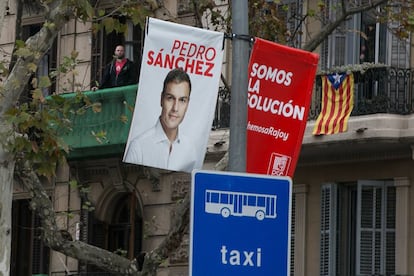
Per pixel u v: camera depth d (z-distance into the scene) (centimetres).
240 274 1777
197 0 3114
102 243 4391
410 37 3747
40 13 4484
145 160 2459
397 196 3734
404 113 3672
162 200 4197
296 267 3925
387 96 3672
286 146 2452
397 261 3719
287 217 1805
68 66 2703
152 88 2445
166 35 2445
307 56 2456
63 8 2603
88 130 4197
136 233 4325
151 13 2662
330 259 3841
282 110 2448
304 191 3925
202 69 2462
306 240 3916
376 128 3628
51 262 4466
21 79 2606
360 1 3572
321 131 3722
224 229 1780
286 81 2448
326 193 3869
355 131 3656
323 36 2839
